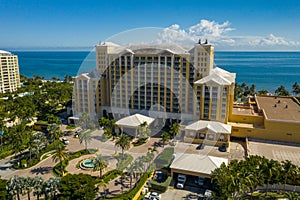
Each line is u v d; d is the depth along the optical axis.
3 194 37.88
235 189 38.69
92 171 54.16
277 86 192.88
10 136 62.72
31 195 46.75
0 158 62.16
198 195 46.50
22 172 55.78
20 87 151.75
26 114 86.00
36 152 61.38
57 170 55.38
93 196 38.69
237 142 71.12
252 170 41.38
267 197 44.72
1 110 92.12
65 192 37.31
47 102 116.06
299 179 46.16
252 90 134.50
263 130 70.69
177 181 50.72
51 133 70.00
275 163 43.84
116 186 48.50
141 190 46.84
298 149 64.25
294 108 82.81
